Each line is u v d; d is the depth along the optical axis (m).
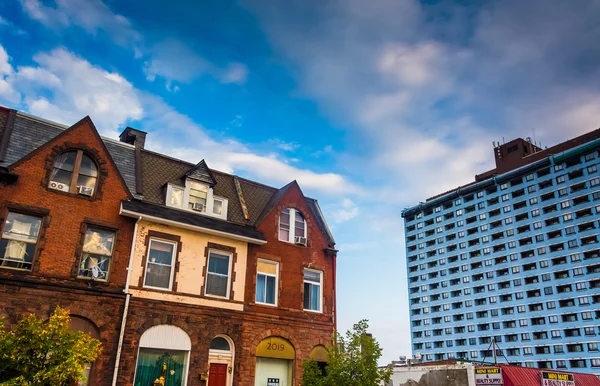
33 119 20.78
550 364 84.38
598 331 79.75
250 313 23.23
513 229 96.94
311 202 29.88
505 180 100.81
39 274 18.03
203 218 23.33
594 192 86.38
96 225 19.97
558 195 91.44
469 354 97.56
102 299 19.16
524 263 93.19
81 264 19.28
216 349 21.94
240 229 24.23
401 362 40.91
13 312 17.12
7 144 19.27
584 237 85.75
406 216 121.44
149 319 20.09
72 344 13.91
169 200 22.80
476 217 104.75
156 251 21.56
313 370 20.30
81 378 13.89
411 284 114.19
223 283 23.20
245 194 27.19
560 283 86.75
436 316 106.19
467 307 100.75
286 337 24.16
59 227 19.03
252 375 22.28
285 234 26.73
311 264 26.77
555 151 97.06
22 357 12.92
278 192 28.45
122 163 22.81
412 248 117.00
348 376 19.28
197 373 20.66
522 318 90.62
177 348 20.55
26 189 18.72
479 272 100.62
